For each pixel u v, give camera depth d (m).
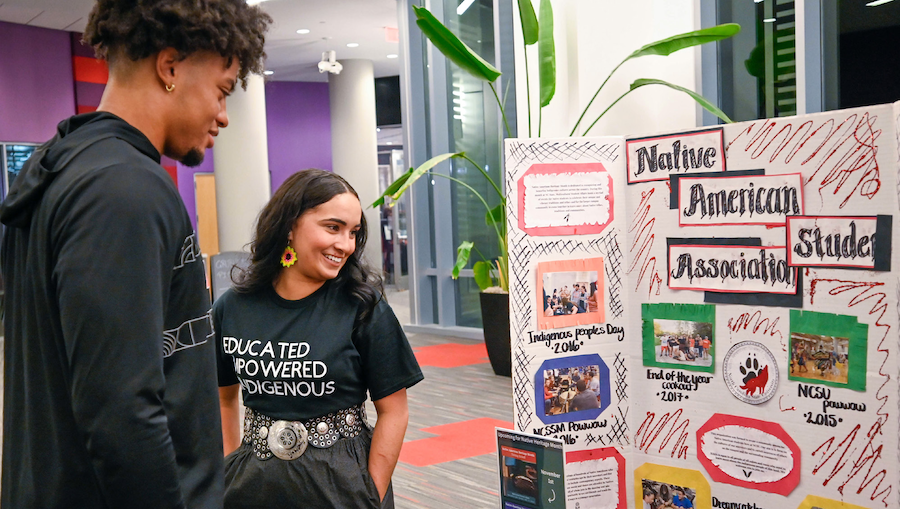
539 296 1.98
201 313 0.98
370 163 11.72
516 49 4.98
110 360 0.80
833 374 1.71
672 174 1.92
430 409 4.57
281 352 1.47
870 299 1.65
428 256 7.80
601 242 2.01
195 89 0.97
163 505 0.84
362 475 1.46
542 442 1.72
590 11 4.01
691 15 3.96
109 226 0.82
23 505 0.90
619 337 2.04
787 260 1.75
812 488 1.76
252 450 1.49
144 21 0.90
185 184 12.37
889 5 3.69
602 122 4.08
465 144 7.20
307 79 12.93
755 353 1.82
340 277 1.54
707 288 1.88
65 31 9.70
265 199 9.77
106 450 0.80
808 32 3.83
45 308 0.87
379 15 8.95
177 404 0.93
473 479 3.28
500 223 5.38
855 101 3.80
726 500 1.90
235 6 0.99
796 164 1.72
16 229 0.94
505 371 5.48
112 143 0.89
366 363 1.53
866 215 1.64
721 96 4.12
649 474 2.03
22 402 0.93
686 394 1.94
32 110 9.45
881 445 1.65
